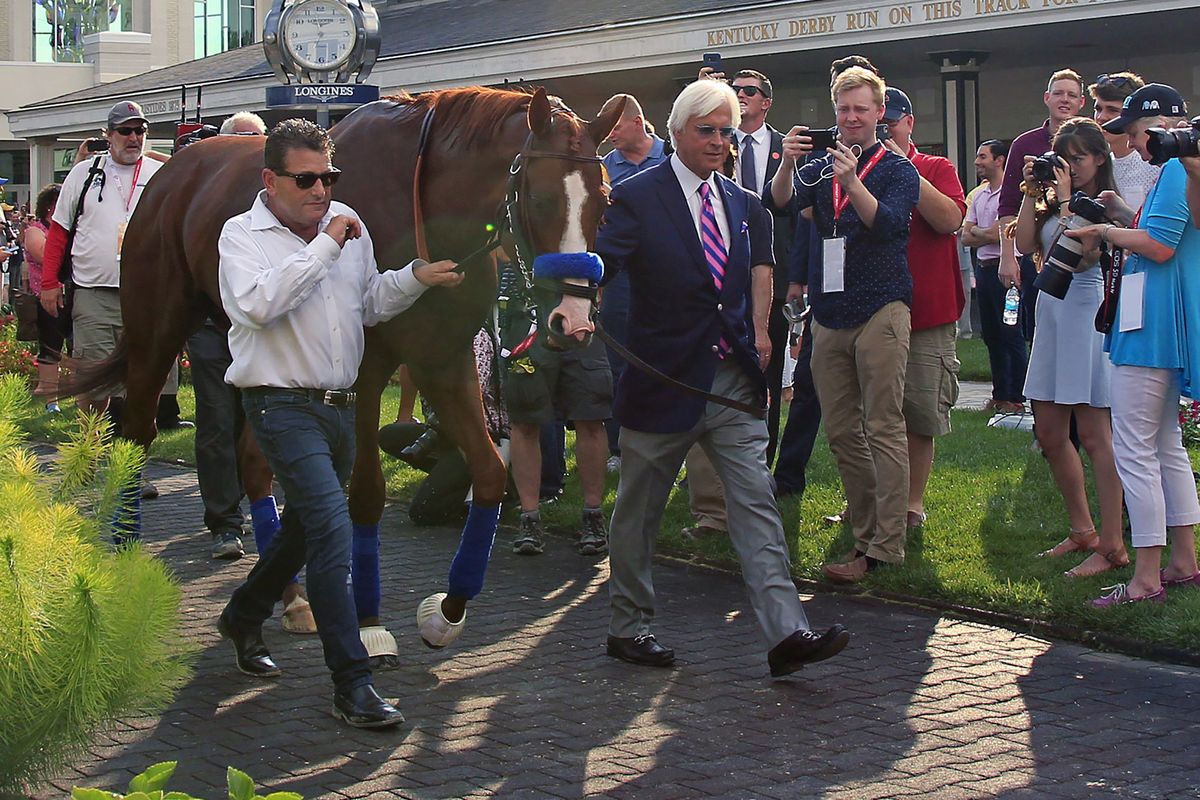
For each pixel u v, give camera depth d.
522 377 7.06
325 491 4.60
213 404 7.09
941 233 6.78
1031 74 20.44
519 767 4.34
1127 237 5.73
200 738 4.59
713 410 5.20
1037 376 6.43
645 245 5.11
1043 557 6.57
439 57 21.11
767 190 6.98
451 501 7.80
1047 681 5.15
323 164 4.58
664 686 5.12
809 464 8.84
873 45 17.92
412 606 6.25
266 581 5.16
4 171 40.09
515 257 4.58
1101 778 4.24
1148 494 5.78
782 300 7.90
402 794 4.12
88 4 43.22
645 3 21.23
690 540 7.24
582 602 6.31
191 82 25.88
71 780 4.24
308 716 4.80
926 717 4.78
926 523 7.22
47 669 3.29
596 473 7.23
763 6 17.50
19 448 3.86
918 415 6.98
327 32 10.41
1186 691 5.03
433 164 4.91
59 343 11.98
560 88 21.50
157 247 6.13
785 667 5.09
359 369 5.11
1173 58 18.95
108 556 3.68
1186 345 5.73
